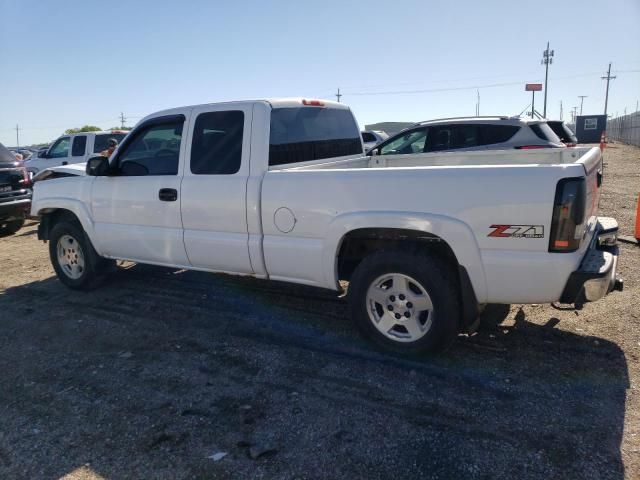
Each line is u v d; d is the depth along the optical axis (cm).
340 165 538
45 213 612
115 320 505
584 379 360
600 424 309
